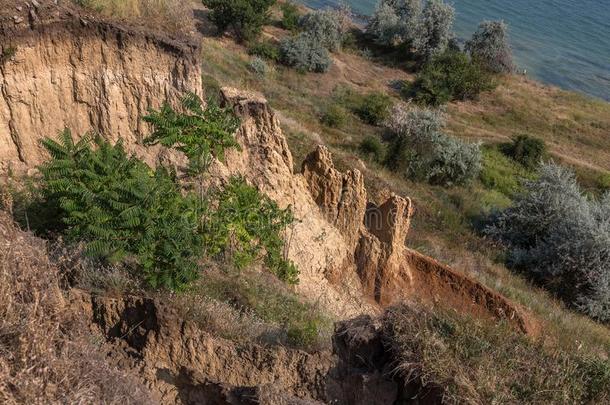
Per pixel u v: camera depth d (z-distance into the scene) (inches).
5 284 236.7
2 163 443.5
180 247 308.5
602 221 852.0
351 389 272.4
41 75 447.2
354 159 918.4
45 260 268.1
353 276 534.0
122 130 480.4
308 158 534.6
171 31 490.3
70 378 224.8
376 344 278.2
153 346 278.1
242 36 1504.7
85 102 468.1
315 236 505.7
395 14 1770.4
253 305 337.4
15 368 216.8
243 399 259.0
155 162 454.9
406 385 261.6
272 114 497.7
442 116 1300.4
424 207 917.8
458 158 1092.5
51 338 230.8
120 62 468.4
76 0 456.1
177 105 487.5
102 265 306.0
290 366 276.8
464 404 241.0
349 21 1785.2
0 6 424.2
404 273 560.4
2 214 291.7
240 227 415.8
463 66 1544.0
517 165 1258.6
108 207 317.1
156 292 297.0
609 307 778.8
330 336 306.7
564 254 821.2
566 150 1378.0
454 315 289.3
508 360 260.2
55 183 338.3
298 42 1478.8
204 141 442.9
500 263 842.8
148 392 258.4
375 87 1494.8
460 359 258.7
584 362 269.6
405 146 1083.3
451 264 751.1
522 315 556.4
